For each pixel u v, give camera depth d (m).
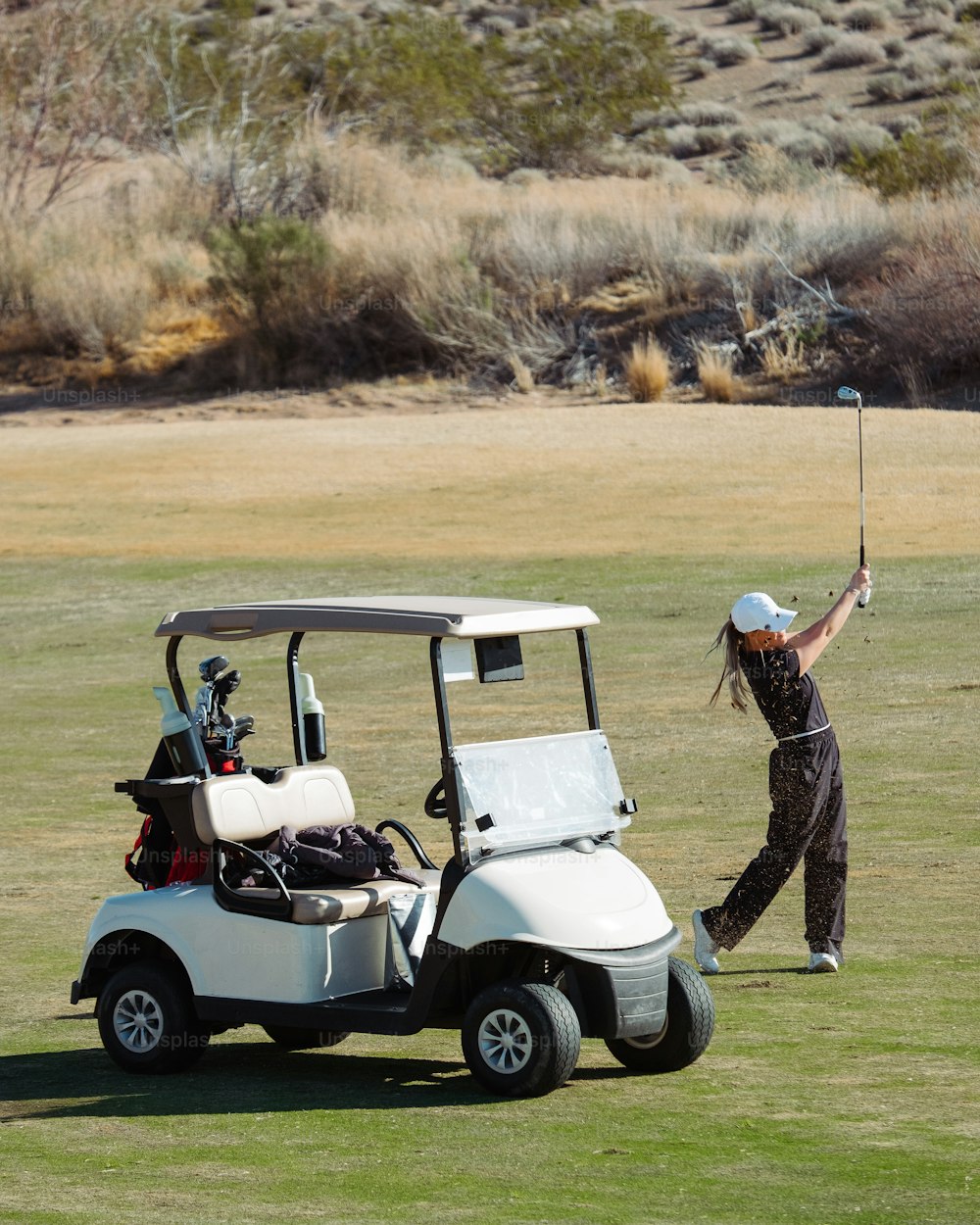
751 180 182.12
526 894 21.52
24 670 70.62
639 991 21.48
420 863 25.78
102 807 45.50
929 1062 22.23
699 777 45.41
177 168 199.00
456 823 21.88
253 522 100.00
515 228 161.12
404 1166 18.73
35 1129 20.88
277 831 24.42
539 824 22.50
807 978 27.03
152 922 23.64
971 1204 16.83
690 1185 17.72
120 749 54.34
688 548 86.38
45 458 122.25
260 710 59.34
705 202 165.88
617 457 109.38
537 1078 21.20
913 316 131.38
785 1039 23.66
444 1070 23.58
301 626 23.52
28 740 56.44
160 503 106.81
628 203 166.88
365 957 23.30
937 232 139.75
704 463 106.06
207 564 90.31
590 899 21.84
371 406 144.38
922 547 83.06
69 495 110.31
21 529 101.88
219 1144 19.95
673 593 76.25
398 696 60.94
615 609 74.06
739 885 27.27
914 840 36.62
